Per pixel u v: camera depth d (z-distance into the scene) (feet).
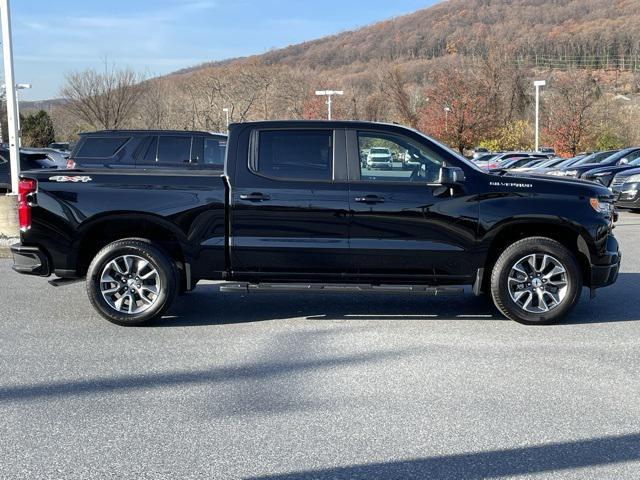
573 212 21.16
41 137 195.00
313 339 20.07
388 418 14.08
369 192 21.02
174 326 21.68
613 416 14.20
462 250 21.24
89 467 11.98
